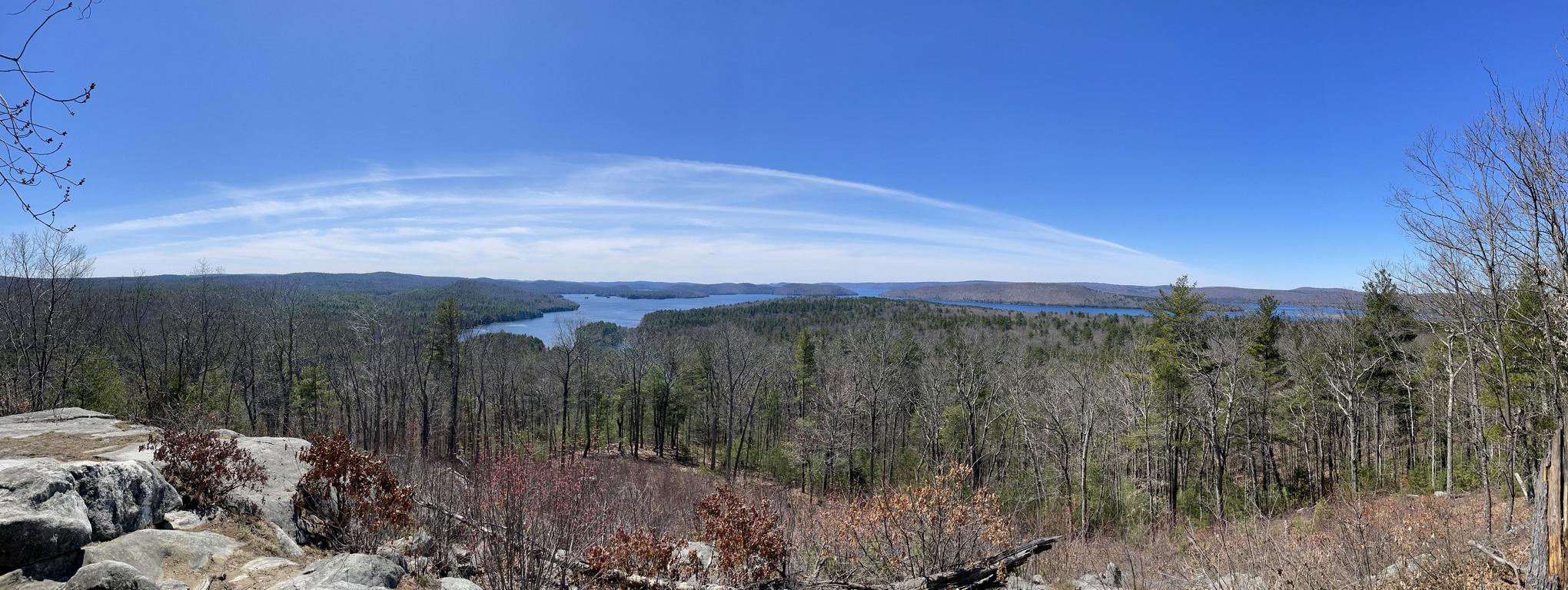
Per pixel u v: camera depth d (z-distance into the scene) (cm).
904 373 4312
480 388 4562
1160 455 2947
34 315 2498
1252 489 2548
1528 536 1032
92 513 537
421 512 873
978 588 976
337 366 3934
